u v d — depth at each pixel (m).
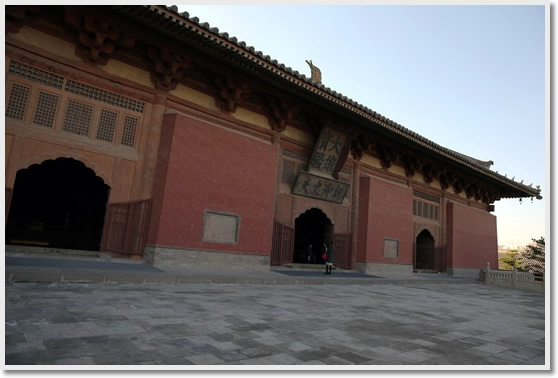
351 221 21.17
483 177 28.36
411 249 23.23
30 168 20.05
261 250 16.08
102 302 7.27
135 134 14.03
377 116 18.39
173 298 8.45
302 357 4.89
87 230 20.86
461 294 16.05
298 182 18.47
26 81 11.97
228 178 15.30
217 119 16.17
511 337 7.38
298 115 18.98
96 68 13.20
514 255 51.56
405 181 24.92
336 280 15.52
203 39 12.70
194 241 14.16
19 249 12.09
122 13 12.34
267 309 8.13
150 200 13.79
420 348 5.89
